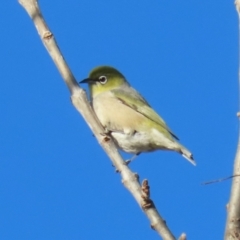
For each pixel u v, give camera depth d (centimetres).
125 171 814
